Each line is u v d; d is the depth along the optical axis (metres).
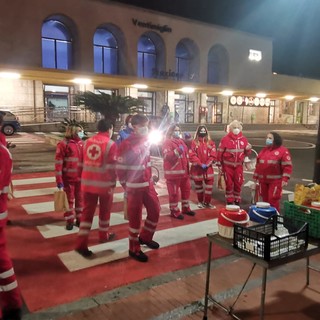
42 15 26.14
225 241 3.02
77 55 28.33
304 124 42.25
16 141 18.19
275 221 3.04
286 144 21.48
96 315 3.18
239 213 3.08
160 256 4.50
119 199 7.34
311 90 45.91
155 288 3.69
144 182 4.31
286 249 2.74
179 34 33.00
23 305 3.32
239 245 2.88
